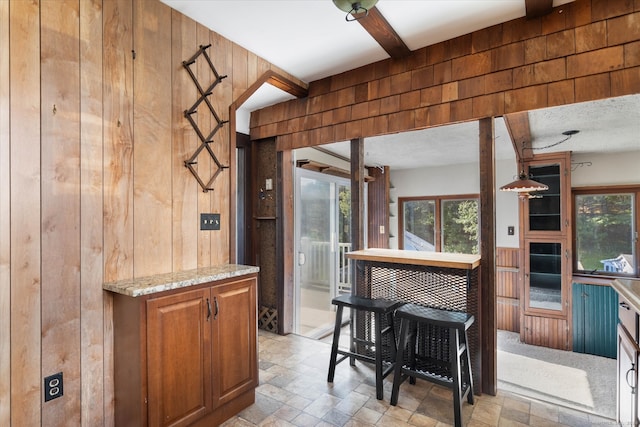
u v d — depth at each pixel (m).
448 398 2.44
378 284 2.96
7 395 1.54
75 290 1.76
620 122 2.89
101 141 1.88
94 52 1.86
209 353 2.06
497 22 2.42
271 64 3.04
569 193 3.93
